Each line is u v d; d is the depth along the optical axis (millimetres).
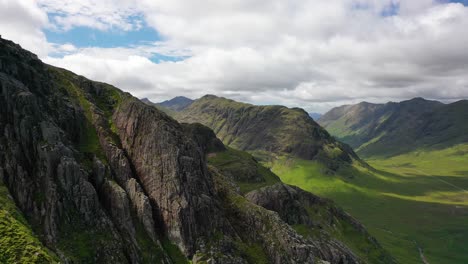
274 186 195125
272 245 131500
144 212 109688
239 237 127562
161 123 124562
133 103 131125
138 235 106250
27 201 92188
